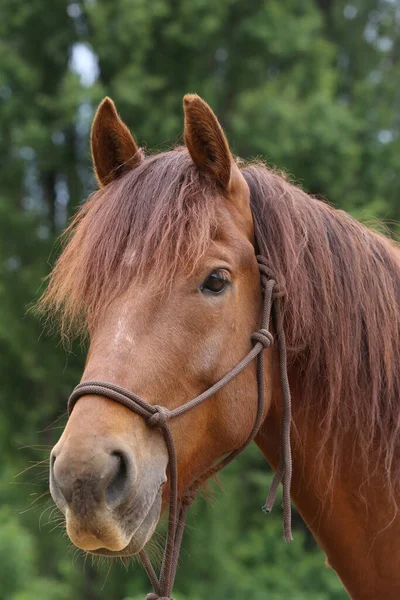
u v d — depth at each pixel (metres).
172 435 2.29
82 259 2.45
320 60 13.24
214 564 11.03
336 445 2.64
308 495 2.72
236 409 2.46
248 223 2.61
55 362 11.20
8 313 11.02
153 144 11.02
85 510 2.04
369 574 2.67
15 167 12.16
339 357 2.63
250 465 12.80
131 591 10.63
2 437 11.38
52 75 12.54
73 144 12.38
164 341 2.29
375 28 18.20
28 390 11.73
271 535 12.34
